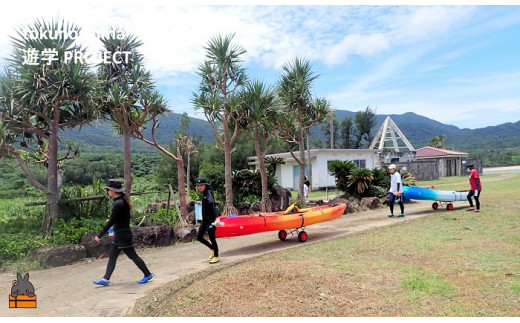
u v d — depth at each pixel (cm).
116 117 1105
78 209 1005
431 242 803
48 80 916
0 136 891
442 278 549
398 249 754
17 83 910
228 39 1267
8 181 2891
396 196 1284
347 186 1709
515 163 8100
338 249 781
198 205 1065
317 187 2634
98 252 825
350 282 538
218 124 1404
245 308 458
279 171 2948
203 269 680
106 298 536
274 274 574
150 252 869
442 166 4203
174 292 547
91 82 973
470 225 998
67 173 3066
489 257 653
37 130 954
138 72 1127
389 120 4206
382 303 459
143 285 596
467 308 435
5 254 764
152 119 1139
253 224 864
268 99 1323
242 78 1300
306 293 496
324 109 1611
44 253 758
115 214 590
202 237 733
